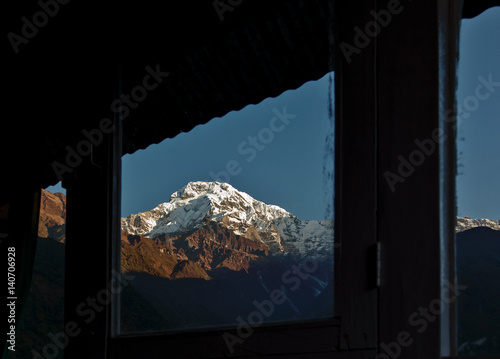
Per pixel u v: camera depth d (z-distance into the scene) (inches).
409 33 35.9
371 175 35.5
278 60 50.3
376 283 33.4
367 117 36.4
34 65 60.4
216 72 55.3
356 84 37.2
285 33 49.5
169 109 59.3
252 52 52.6
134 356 43.1
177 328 43.6
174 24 54.1
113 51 53.3
